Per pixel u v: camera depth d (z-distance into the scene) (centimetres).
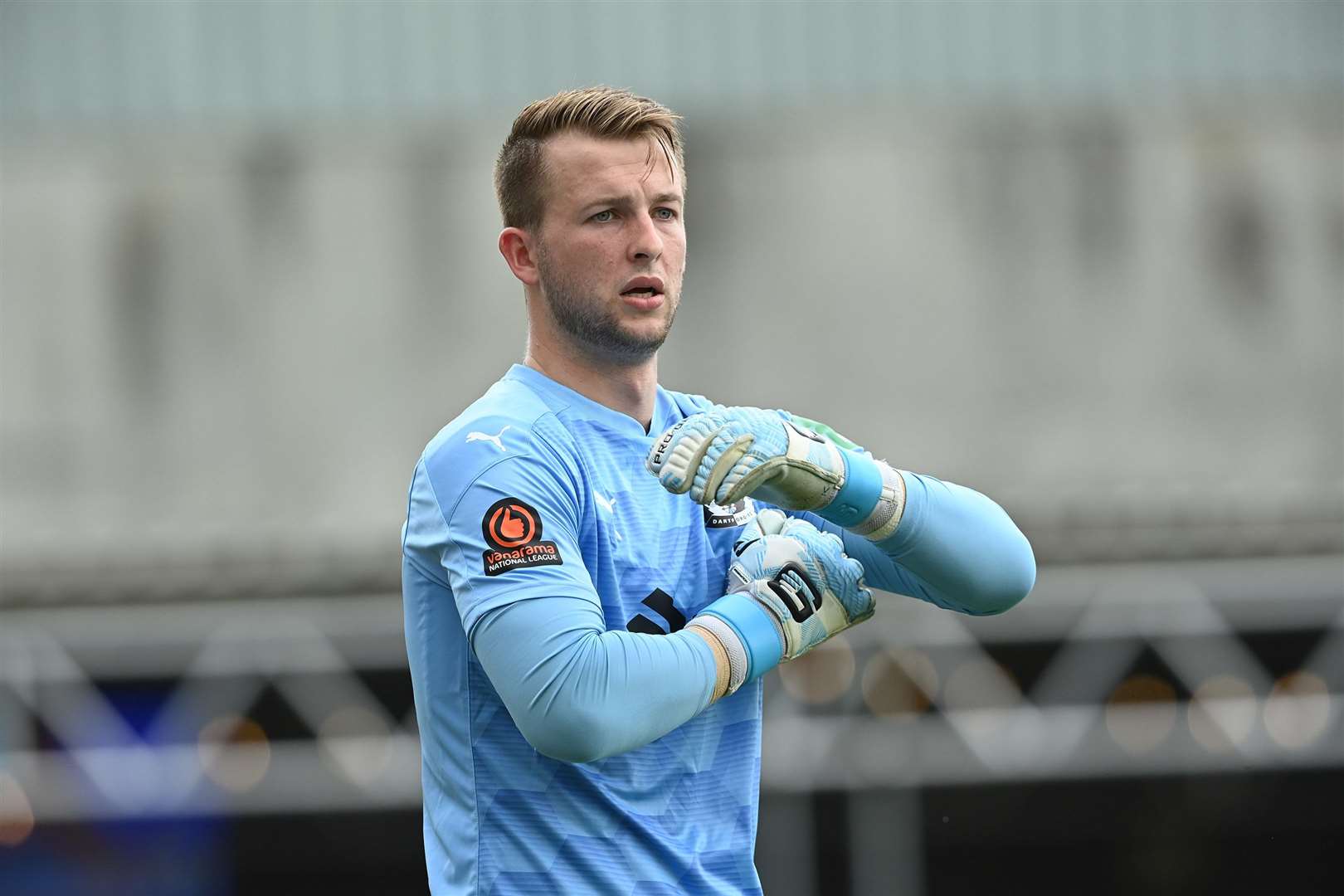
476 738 819
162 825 3000
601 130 839
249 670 2642
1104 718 2606
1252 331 2847
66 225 2838
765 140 2917
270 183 2867
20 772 2569
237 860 3130
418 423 2809
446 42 2961
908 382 2861
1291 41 2970
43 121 2894
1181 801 3250
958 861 3278
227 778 2616
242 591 2658
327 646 2641
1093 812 3250
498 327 2838
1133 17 2978
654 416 888
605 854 809
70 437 2794
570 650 752
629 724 757
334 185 2867
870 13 2984
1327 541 2628
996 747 2575
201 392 2811
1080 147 2908
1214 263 2872
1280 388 2841
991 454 2833
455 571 791
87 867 2959
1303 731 2616
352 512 2770
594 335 840
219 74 2939
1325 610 2761
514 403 833
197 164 2866
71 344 2816
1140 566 2639
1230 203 2881
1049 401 2847
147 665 2731
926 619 2562
